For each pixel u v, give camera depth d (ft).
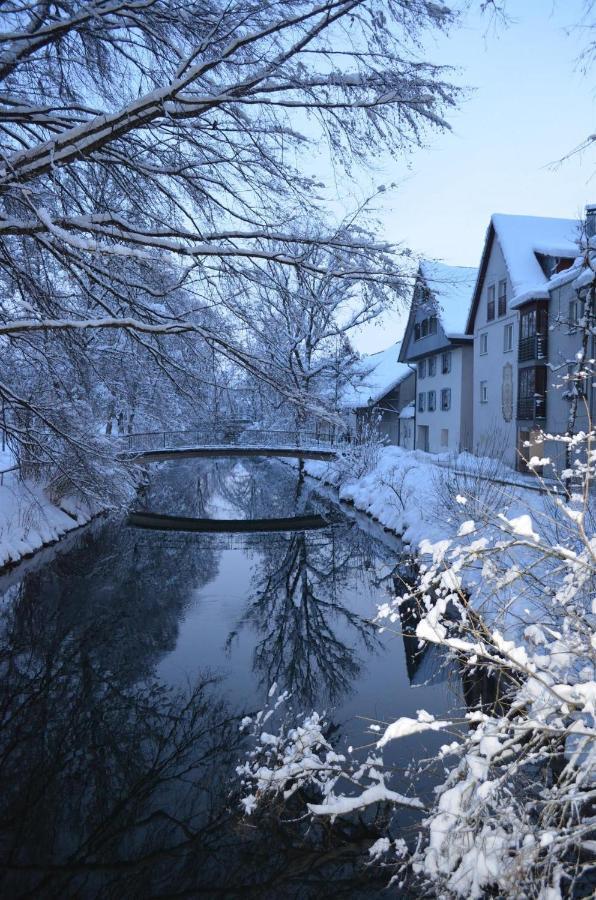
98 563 50.19
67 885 15.48
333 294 23.26
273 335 24.62
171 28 21.21
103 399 41.98
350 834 17.06
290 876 15.51
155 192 24.62
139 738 22.54
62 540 55.72
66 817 18.04
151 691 26.76
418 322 129.80
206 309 25.27
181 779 19.90
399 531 58.13
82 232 22.08
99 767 20.59
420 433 134.72
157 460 89.92
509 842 10.48
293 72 19.60
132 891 15.01
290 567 51.47
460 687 25.44
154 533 65.67
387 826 17.16
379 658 31.04
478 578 24.93
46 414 34.50
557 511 28.68
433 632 10.98
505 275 95.86
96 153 22.76
